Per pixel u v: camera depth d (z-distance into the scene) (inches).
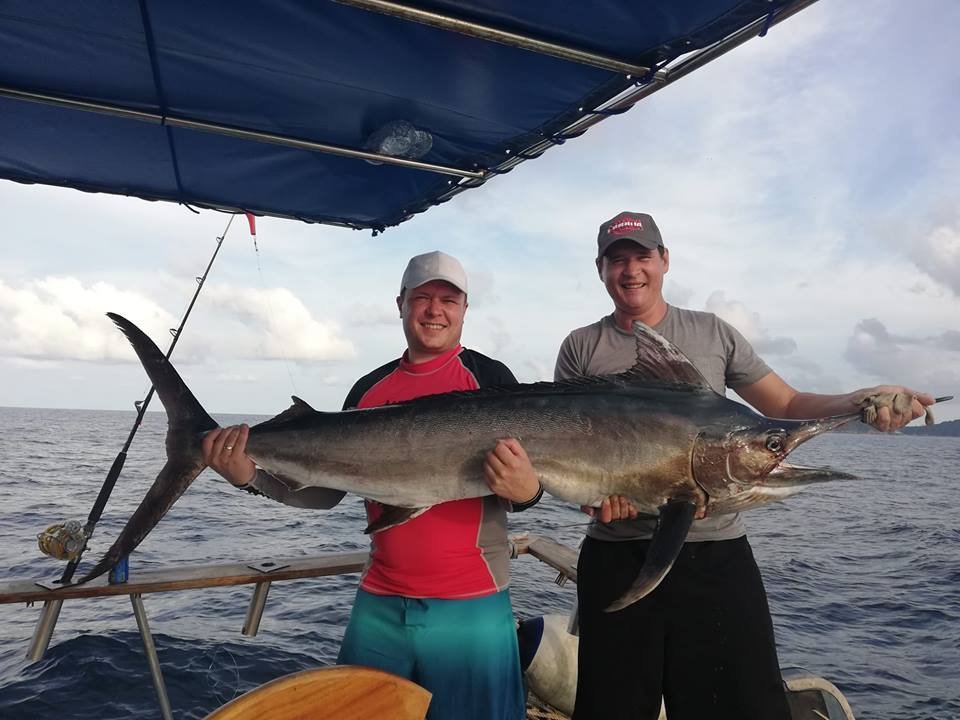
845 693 228.5
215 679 203.8
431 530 101.0
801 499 1001.5
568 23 101.0
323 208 179.6
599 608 105.8
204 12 101.7
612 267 111.6
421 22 99.0
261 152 149.5
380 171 159.5
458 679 97.4
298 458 107.7
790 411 107.3
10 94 121.1
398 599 100.4
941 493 1173.1
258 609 133.4
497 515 104.6
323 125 137.9
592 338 118.8
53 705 181.6
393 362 120.2
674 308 115.8
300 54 112.9
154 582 120.4
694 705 100.0
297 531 525.0
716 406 97.8
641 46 106.0
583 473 98.1
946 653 271.6
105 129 138.3
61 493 721.0
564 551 166.2
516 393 103.8
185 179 161.0
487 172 155.3
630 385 103.0
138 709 182.1
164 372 112.3
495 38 102.7
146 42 109.3
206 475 1056.8
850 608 344.2
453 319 111.0
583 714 105.3
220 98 127.2
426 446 102.4
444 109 130.4
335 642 243.3
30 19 103.0
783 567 443.2
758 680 98.0
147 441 2074.3
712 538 102.3
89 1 99.1
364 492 105.3
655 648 102.0
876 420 90.1
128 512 588.7
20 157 149.3
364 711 47.5
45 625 113.3
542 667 137.0
